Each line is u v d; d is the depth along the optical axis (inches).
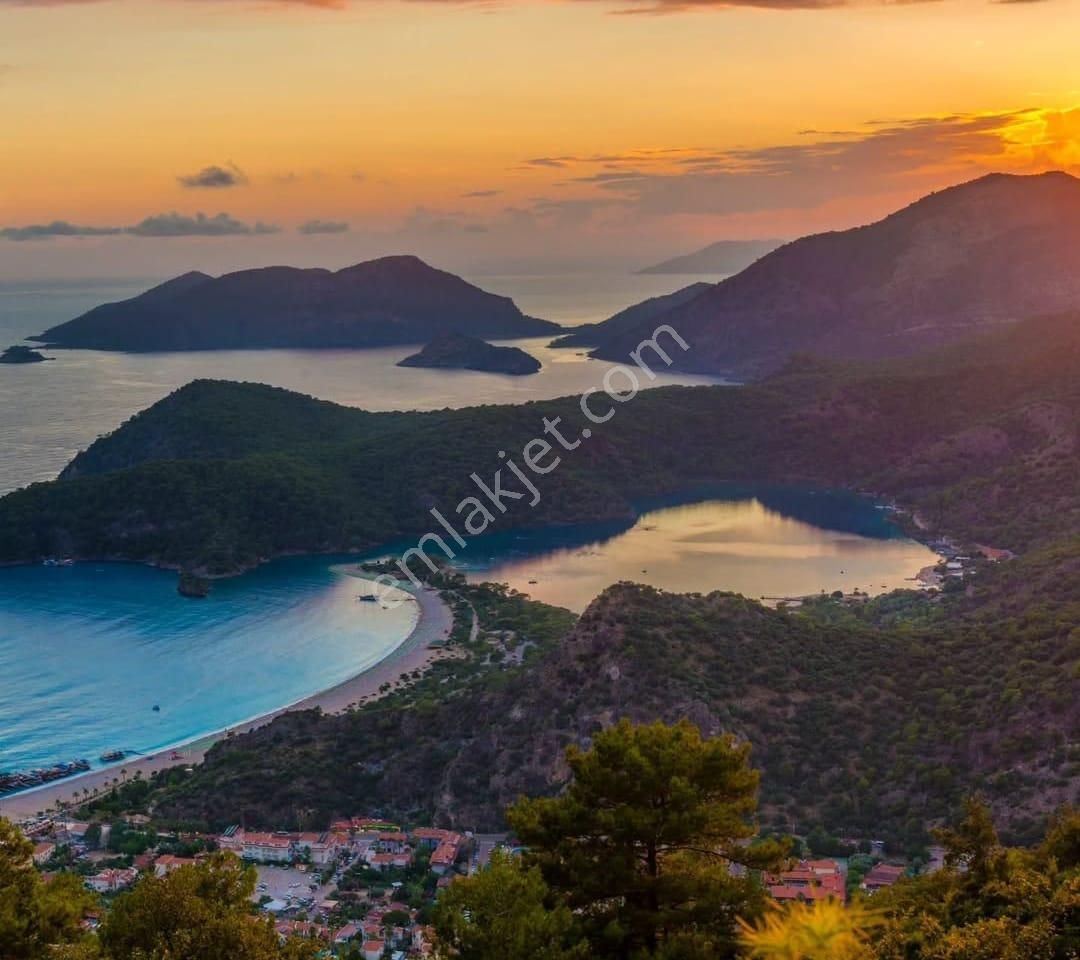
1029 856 2955.2
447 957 2160.4
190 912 2365.9
